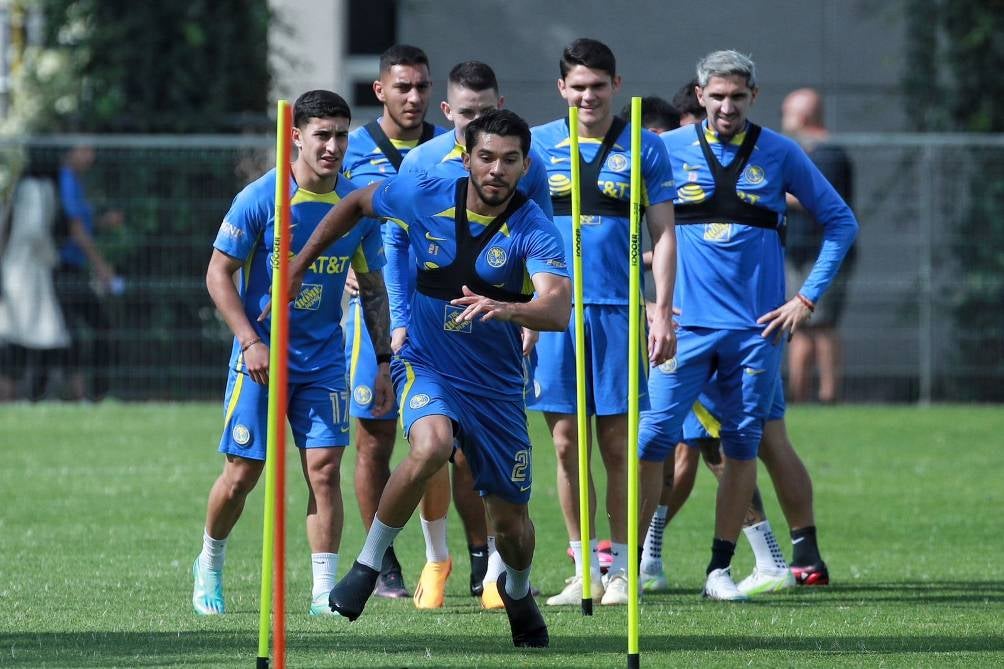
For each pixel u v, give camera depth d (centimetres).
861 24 6525
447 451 2083
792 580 2819
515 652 2131
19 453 4519
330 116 2422
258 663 1859
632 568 1941
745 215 2773
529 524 2189
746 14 6569
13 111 6031
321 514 2498
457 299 2069
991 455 4669
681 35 6594
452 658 2069
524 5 6594
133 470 4238
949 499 3925
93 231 5575
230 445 2442
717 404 2892
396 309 2519
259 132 6097
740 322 2744
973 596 2706
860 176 5747
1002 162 5712
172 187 5594
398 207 2142
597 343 2709
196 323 5628
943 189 5728
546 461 4541
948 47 6266
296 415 2509
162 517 3522
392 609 2573
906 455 4662
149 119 5991
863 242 5741
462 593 2780
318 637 2245
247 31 6144
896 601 2652
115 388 5622
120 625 2319
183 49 6041
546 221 2112
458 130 2561
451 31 6600
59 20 6047
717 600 2681
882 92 6506
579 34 6594
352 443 4984
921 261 5747
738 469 2725
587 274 2720
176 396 5634
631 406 2083
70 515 3538
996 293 5738
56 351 5591
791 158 2798
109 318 5609
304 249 2230
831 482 4191
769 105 6569
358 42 6694
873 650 2175
